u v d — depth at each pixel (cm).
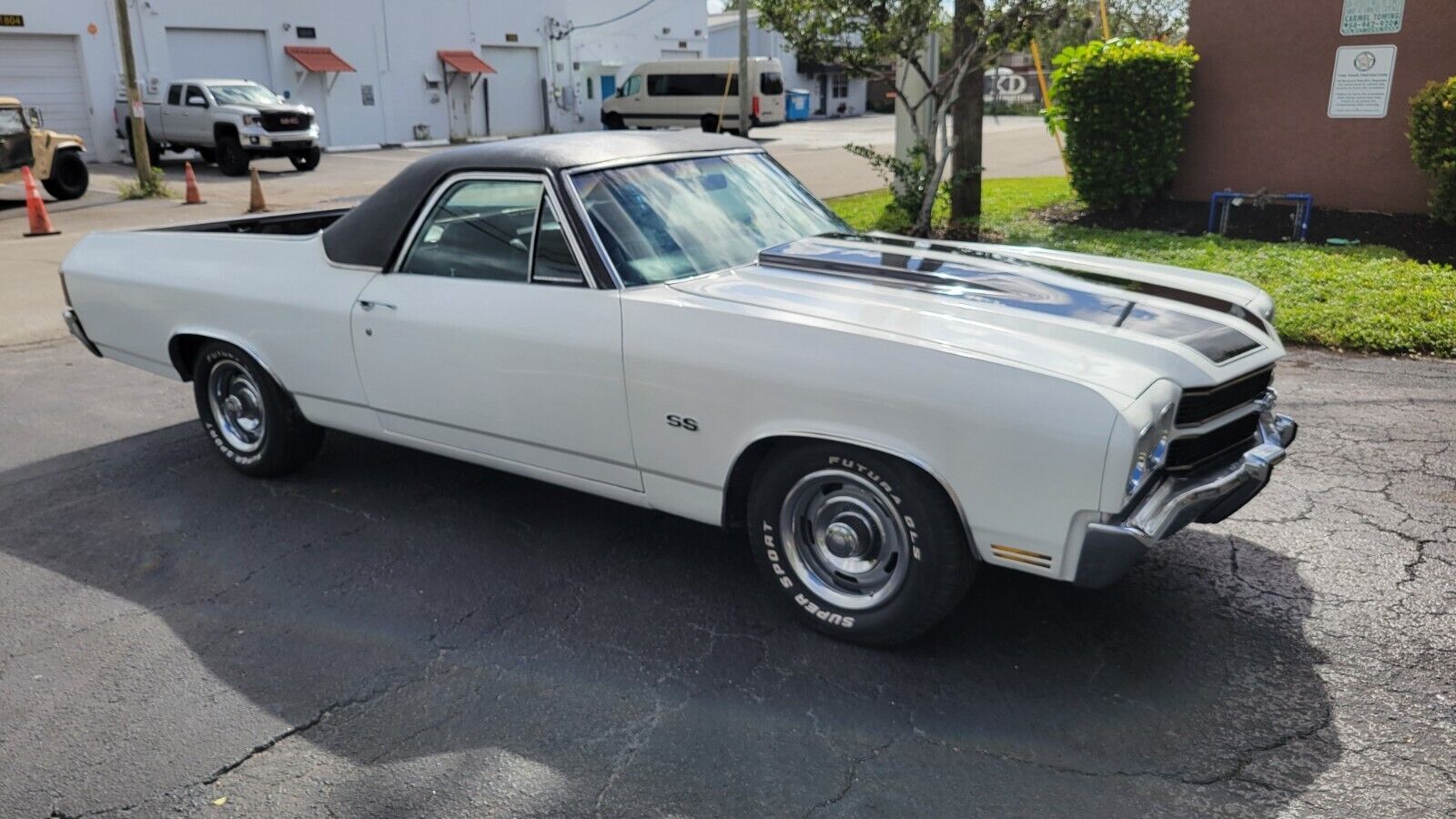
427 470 541
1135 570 411
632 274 388
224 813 287
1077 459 297
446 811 286
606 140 441
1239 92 1176
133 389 712
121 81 2706
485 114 3697
